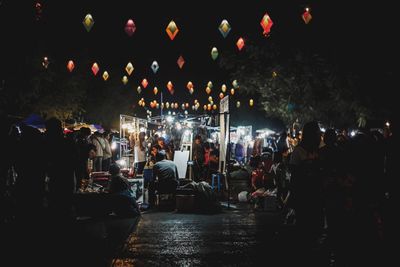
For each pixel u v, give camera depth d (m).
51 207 10.04
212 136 25.48
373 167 8.61
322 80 25.05
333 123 26.72
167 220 13.32
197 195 15.05
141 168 18.58
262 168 16.95
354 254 8.44
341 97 23.12
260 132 31.28
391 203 8.54
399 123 8.57
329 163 8.67
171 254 8.73
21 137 10.13
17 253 8.73
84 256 8.51
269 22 13.87
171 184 15.69
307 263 7.96
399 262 7.92
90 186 14.95
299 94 26.75
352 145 8.77
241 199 17.80
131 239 10.27
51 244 9.54
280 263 7.98
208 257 8.46
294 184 8.83
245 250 9.06
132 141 20.98
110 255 8.60
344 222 8.62
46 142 10.06
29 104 32.00
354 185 8.59
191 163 18.61
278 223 12.55
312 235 9.03
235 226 12.09
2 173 10.79
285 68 26.05
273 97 28.45
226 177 16.48
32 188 9.99
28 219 10.00
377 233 8.62
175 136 23.27
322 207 8.92
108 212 13.89
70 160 10.13
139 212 14.24
